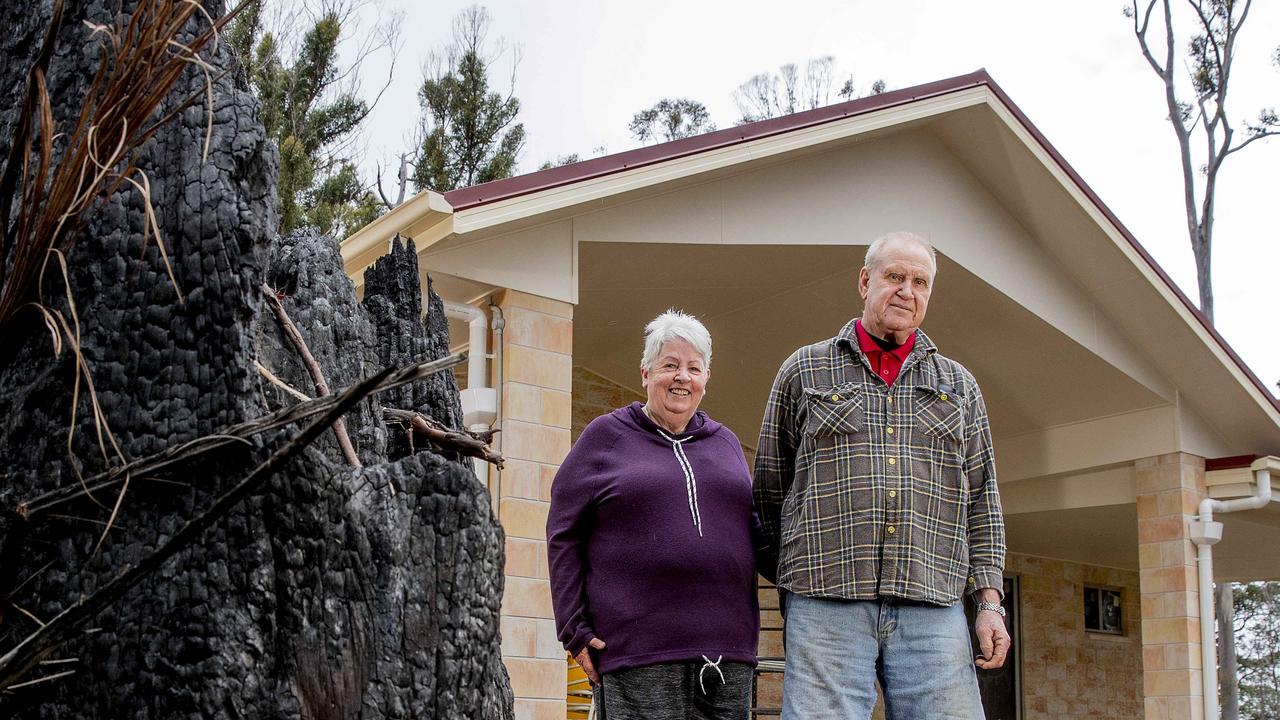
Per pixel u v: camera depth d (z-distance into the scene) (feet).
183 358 6.45
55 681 6.21
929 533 11.03
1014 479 35.40
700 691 11.17
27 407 6.47
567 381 22.58
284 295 8.48
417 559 6.86
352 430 8.32
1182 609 31.40
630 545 11.34
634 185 23.00
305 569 6.44
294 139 48.75
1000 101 28.22
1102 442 33.58
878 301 11.46
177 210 6.56
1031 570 43.73
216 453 6.38
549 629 21.34
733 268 26.78
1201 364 31.81
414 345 9.53
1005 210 30.37
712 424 12.34
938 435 11.23
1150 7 69.87
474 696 6.93
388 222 21.74
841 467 11.10
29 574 6.34
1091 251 30.55
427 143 63.87
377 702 6.55
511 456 21.54
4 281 6.64
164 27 6.48
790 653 11.09
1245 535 37.47
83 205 6.19
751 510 11.89
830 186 26.76
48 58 6.50
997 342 31.91
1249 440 33.40
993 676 42.06
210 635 6.16
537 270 22.58
